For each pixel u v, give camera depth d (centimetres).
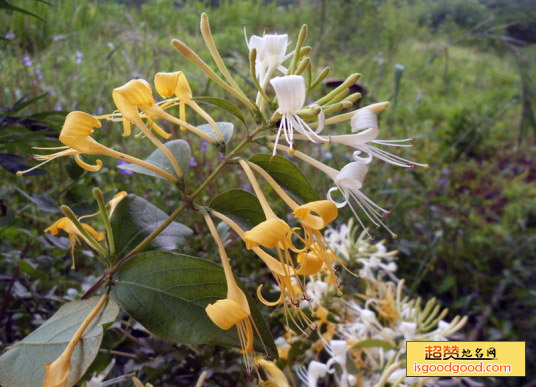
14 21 53
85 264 32
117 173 39
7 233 24
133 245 16
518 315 43
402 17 122
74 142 14
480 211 63
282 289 14
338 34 99
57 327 14
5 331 25
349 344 26
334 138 15
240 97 16
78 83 49
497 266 50
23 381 13
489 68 117
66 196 22
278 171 16
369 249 30
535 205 62
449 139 77
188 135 42
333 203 13
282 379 19
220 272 14
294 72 15
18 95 39
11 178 38
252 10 124
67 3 74
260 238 12
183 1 107
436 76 108
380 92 78
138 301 14
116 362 26
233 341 14
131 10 92
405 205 47
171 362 23
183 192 16
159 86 15
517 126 86
